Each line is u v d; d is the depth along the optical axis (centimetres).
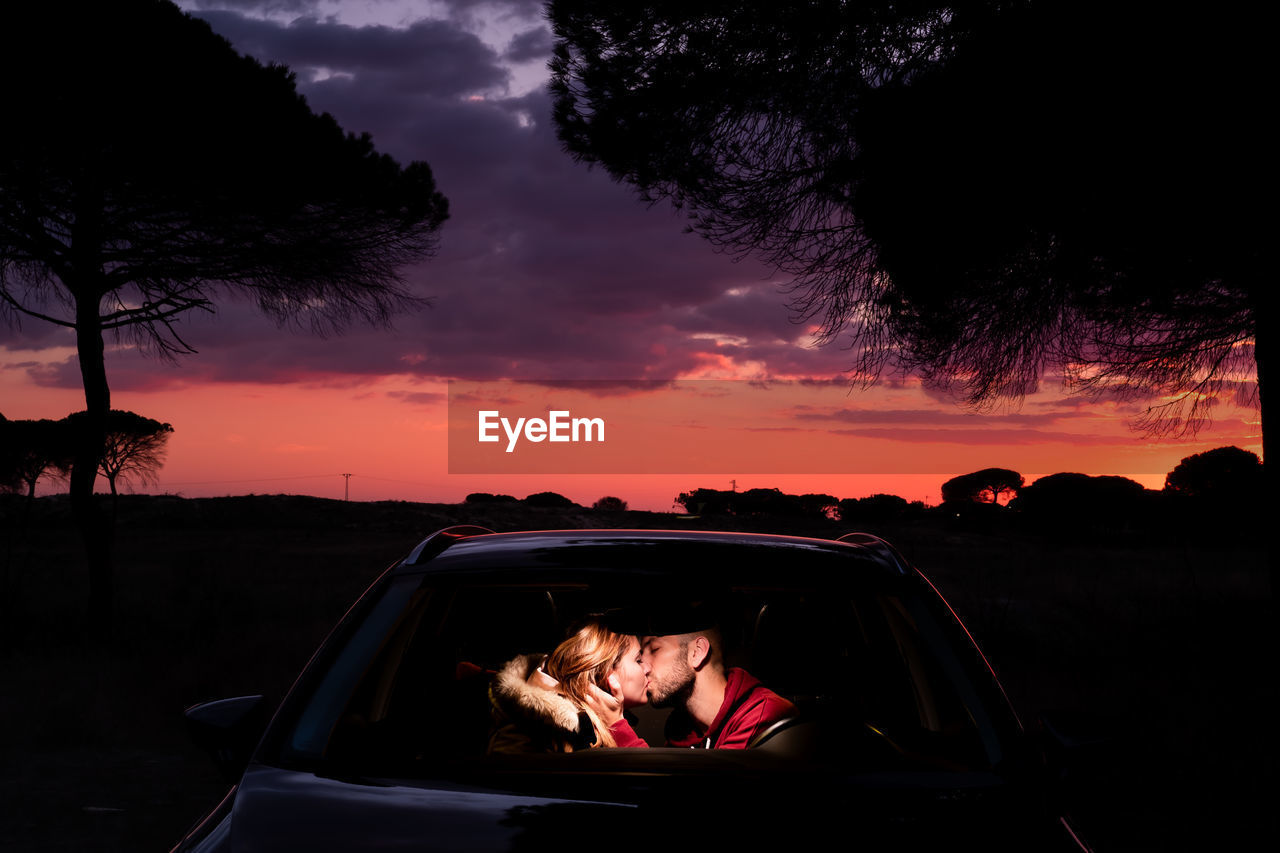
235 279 1415
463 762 204
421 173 1470
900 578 262
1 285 1266
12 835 521
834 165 875
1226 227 741
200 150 1266
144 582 1973
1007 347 927
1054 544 3709
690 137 903
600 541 276
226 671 977
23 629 1243
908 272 884
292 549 3131
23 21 1127
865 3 780
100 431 1287
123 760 688
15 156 1188
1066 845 187
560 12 880
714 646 260
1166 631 1188
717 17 841
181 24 1266
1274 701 810
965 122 764
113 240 1322
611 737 253
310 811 189
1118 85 703
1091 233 780
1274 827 524
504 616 283
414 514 4259
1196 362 954
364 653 234
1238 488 3622
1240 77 671
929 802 191
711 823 180
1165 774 604
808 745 222
